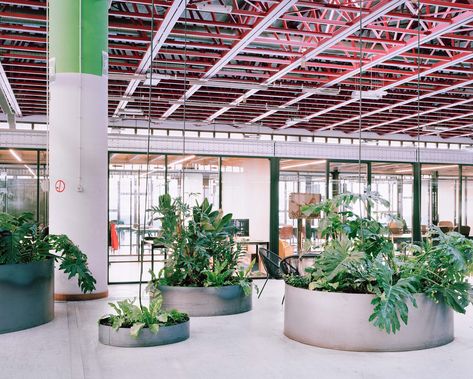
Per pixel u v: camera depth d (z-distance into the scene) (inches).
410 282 212.4
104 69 319.0
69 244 259.9
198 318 261.0
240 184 437.1
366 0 359.9
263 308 287.4
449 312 211.9
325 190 452.1
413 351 197.9
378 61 486.9
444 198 489.7
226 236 307.9
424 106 699.4
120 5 397.4
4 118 800.9
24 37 432.5
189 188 430.3
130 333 199.6
